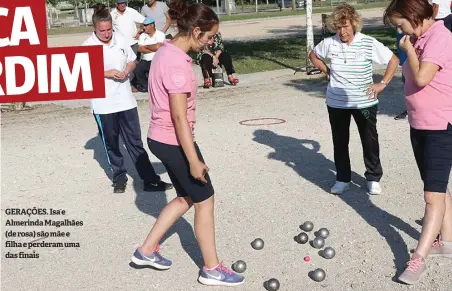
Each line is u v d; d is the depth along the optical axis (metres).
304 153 8.25
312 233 5.52
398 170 7.25
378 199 6.30
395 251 5.05
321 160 7.88
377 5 47.19
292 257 5.05
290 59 19.09
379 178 6.44
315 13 42.91
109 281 4.84
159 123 4.34
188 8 4.21
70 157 8.99
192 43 4.27
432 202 4.53
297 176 7.26
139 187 7.32
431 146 4.52
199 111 11.82
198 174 4.22
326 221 5.79
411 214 5.84
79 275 5.00
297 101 12.15
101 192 7.21
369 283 4.53
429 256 4.89
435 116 4.48
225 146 8.91
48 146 9.79
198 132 9.95
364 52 6.07
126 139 6.98
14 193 7.39
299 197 6.50
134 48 14.18
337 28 6.03
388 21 4.54
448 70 4.45
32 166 8.60
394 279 4.56
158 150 4.37
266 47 23.00
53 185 7.63
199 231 4.53
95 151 9.28
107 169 8.23
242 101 12.62
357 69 6.09
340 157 6.45
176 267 4.99
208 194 4.46
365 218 5.81
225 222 5.91
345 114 6.28
